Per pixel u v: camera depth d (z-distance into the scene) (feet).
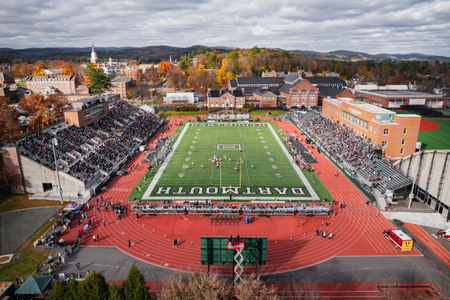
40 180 204.54
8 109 280.10
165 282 121.80
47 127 268.62
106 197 200.64
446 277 127.34
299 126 394.32
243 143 324.39
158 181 225.35
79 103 301.63
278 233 159.53
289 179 229.25
